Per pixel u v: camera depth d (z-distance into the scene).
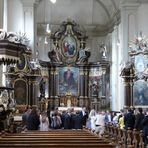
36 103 27.17
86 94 36.34
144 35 27.06
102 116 19.55
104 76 35.91
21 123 20.06
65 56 36.59
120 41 28.50
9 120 15.33
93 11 37.91
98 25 38.06
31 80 26.92
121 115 18.55
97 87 36.09
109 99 35.09
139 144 10.92
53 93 36.06
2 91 15.23
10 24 26.50
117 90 31.34
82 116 21.86
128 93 26.28
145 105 26.12
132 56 26.12
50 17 37.56
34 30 27.03
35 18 27.45
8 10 26.53
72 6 37.66
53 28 38.00
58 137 10.14
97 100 35.88
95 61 37.97
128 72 26.08
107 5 35.75
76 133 12.28
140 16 27.33
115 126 14.03
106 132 13.93
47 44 37.19
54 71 36.28
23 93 26.72
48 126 21.98
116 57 32.09
